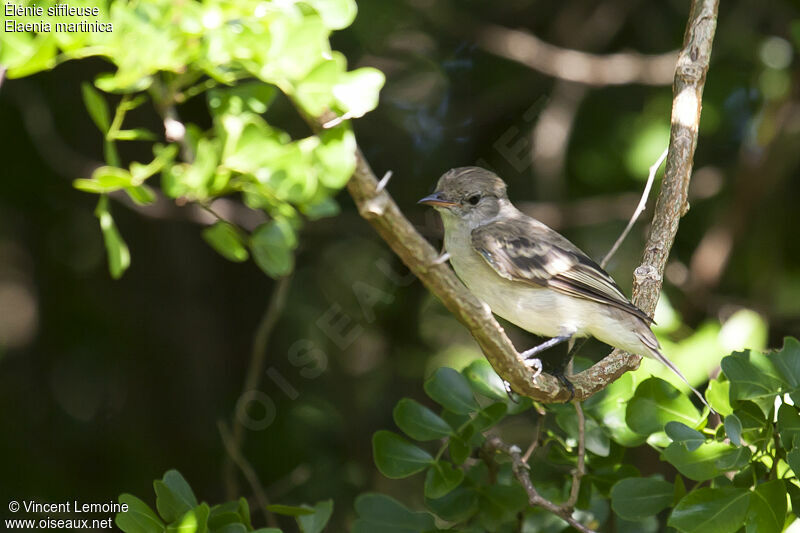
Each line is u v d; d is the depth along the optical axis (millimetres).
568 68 12930
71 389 14789
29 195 13922
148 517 6645
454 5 14289
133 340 14172
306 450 13844
